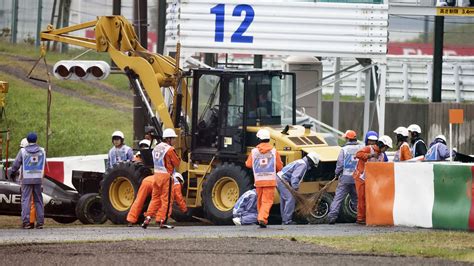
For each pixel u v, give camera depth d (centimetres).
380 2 10806
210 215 8394
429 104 13112
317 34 10562
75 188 9281
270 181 7675
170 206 7844
